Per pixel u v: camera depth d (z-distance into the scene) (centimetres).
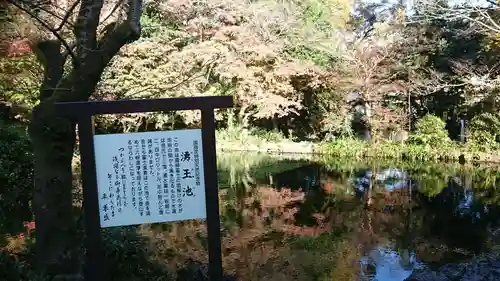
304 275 516
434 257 560
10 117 718
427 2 1102
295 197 906
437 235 653
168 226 672
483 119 1216
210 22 1323
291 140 1631
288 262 555
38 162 322
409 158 1316
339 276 506
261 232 679
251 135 1648
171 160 304
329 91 1533
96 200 297
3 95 666
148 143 301
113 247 436
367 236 660
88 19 329
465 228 681
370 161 1329
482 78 1111
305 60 1523
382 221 734
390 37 1462
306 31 1552
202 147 306
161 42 1230
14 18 351
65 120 324
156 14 1289
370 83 1428
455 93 1348
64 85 319
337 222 732
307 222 731
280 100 1463
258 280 495
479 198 863
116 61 1044
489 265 475
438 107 1451
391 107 1471
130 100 293
